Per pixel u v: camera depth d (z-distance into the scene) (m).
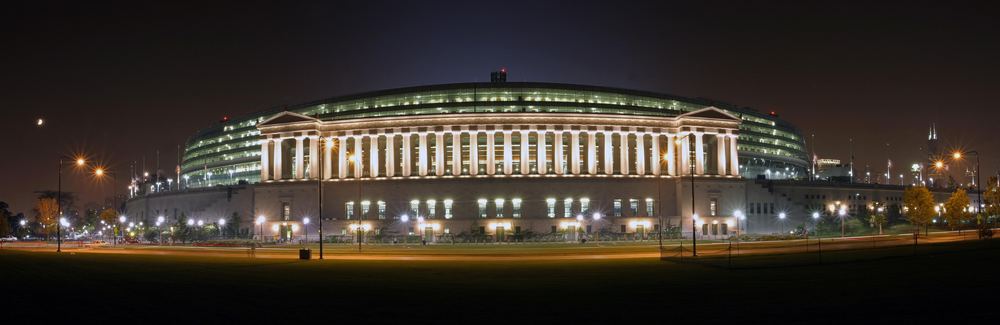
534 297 39.97
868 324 29.45
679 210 151.50
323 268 63.53
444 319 32.62
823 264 59.81
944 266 54.97
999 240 91.50
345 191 152.00
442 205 148.00
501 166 154.00
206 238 154.88
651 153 158.38
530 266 64.50
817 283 44.97
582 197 148.12
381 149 159.25
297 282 49.41
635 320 31.88
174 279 51.50
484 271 58.91
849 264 59.38
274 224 153.75
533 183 147.38
